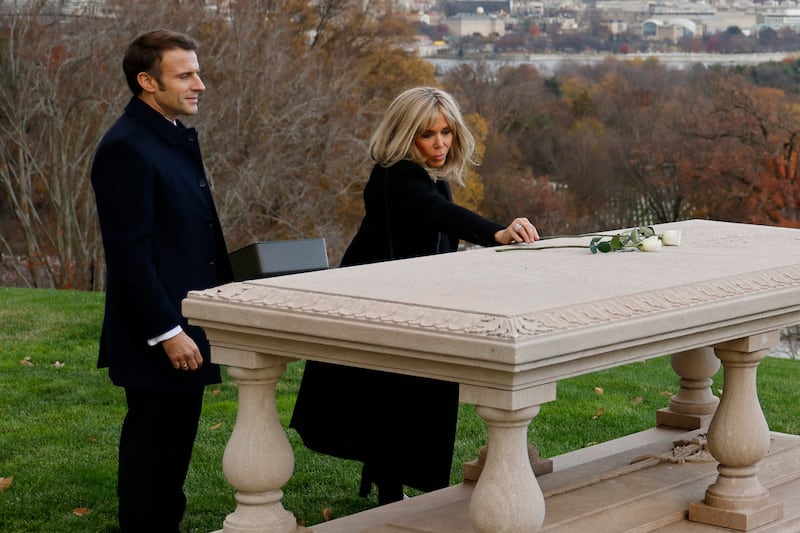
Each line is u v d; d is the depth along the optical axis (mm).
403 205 4273
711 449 3689
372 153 4391
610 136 37031
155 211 3949
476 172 31891
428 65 28781
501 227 4254
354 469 5469
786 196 32562
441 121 4312
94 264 21656
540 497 2887
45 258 22062
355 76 24844
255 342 3291
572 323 2836
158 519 4016
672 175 35312
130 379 3918
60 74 21016
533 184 36156
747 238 4570
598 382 7559
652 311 3066
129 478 3965
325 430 4363
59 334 8773
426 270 3633
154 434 3977
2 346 8289
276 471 3387
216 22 21875
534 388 2799
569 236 4484
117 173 3861
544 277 3453
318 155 22844
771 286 3541
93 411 6465
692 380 5238
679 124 35594
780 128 32812
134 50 3988
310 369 4375
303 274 3561
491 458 2875
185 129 4102
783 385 7727
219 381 4066
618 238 4109
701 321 3211
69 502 4844
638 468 4254
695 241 4461
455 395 4242
